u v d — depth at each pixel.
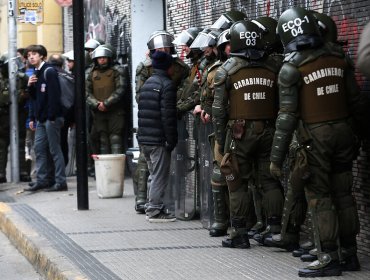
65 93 17.12
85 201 14.55
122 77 18.25
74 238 11.91
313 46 8.87
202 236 11.77
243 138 10.25
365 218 9.86
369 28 7.25
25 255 12.07
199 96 12.51
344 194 9.08
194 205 13.20
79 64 14.24
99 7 22.05
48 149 17.39
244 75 10.23
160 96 12.66
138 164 14.12
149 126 12.79
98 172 16.09
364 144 9.72
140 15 19.16
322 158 8.85
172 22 16.55
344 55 9.02
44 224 13.20
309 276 8.91
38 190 17.28
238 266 9.67
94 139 18.97
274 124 10.34
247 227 11.15
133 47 19.17
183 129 13.09
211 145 11.45
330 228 8.85
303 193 9.90
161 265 9.89
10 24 19.16
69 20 25.62
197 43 12.04
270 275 9.15
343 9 10.08
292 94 8.91
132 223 13.09
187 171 13.16
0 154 19.45
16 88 19.03
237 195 10.52
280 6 11.58
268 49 10.57
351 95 9.02
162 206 13.16
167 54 12.82
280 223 10.53
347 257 9.12
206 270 9.53
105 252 10.82
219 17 13.38
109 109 18.39
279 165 9.12
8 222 13.78
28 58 17.27
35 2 19.34
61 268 9.92
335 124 8.85
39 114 16.91
